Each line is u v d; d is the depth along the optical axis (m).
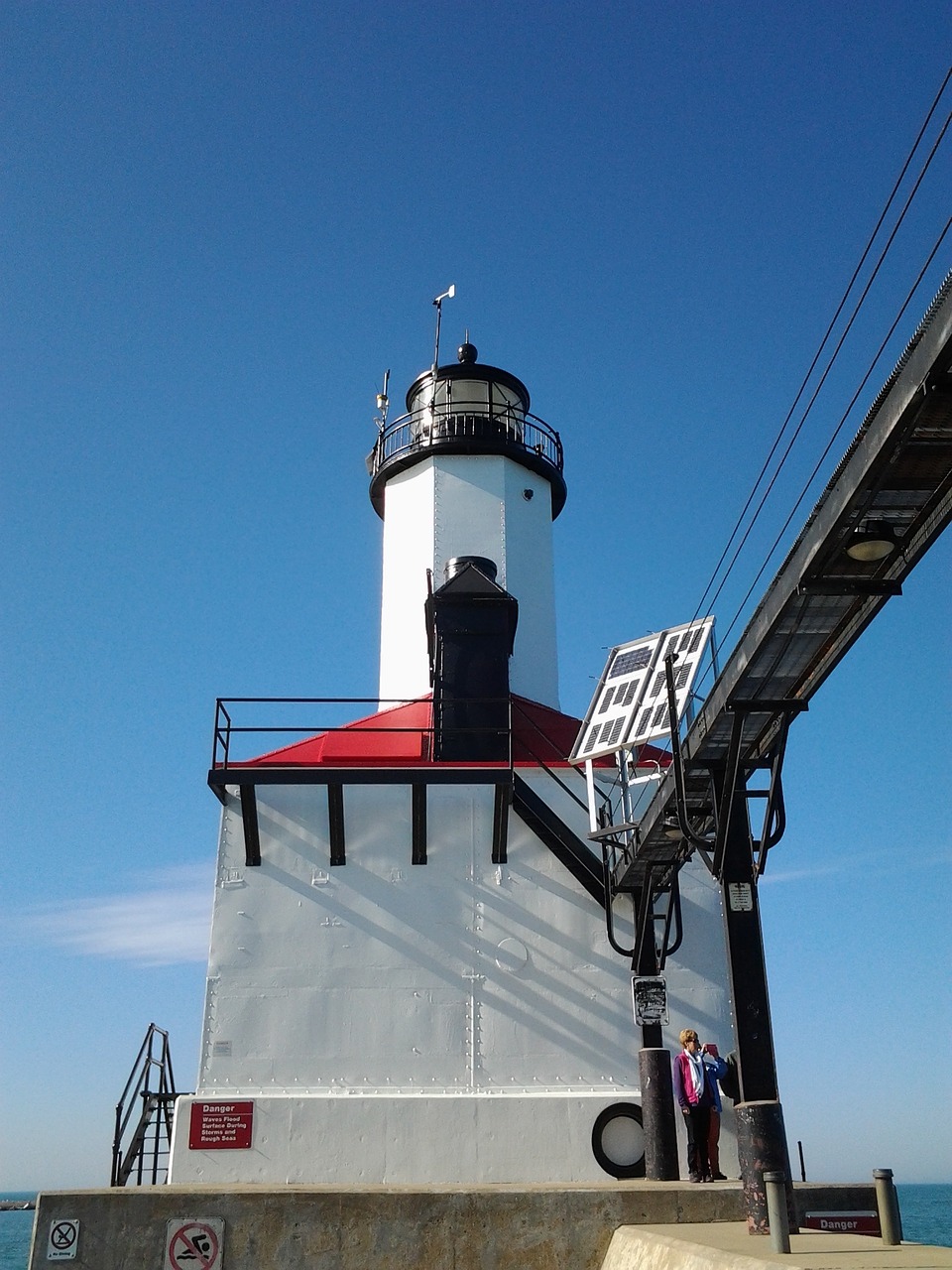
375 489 28.28
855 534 9.88
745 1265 8.34
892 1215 9.30
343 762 19.47
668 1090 15.91
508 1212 12.87
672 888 17.72
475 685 20.53
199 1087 17.31
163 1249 12.71
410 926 18.47
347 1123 17.06
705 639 14.89
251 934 18.25
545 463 27.48
